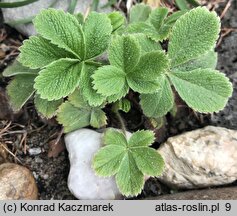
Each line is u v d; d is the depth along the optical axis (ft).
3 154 0.90
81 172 0.84
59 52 0.75
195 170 0.83
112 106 0.88
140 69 0.75
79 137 0.87
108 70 0.74
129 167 0.78
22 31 0.97
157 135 0.92
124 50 0.74
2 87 0.93
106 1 0.97
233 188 0.82
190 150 0.84
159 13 0.85
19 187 0.83
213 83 0.76
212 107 0.76
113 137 0.80
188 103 0.77
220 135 0.85
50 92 0.72
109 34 0.76
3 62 0.97
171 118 0.94
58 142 0.91
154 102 0.79
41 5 0.95
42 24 0.72
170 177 0.86
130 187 0.77
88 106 0.83
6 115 0.92
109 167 0.78
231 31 0.98
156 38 0.80
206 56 0.82
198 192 0.83
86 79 0.75
